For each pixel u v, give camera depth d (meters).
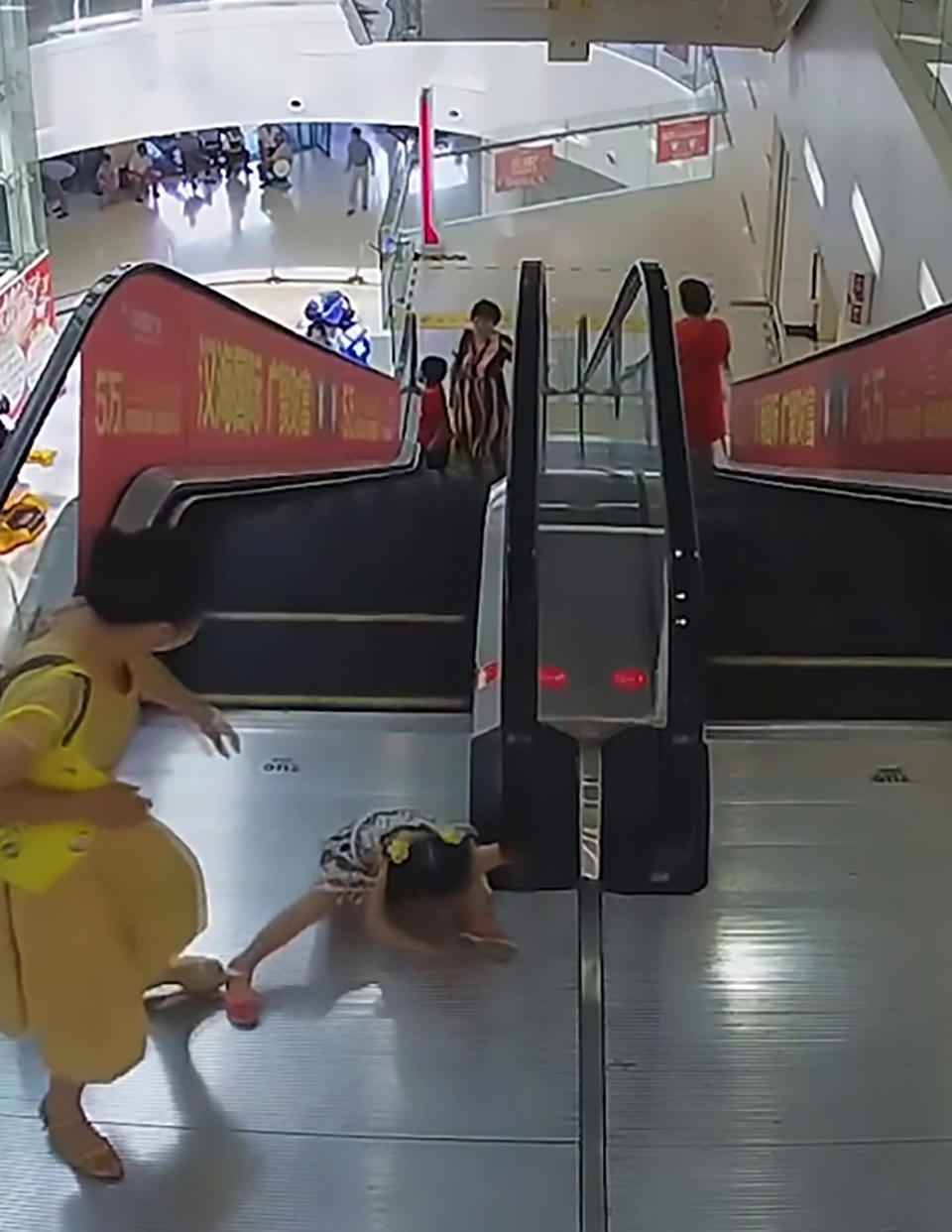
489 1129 2.58
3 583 4.61
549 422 8.58
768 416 9.06
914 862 3.32
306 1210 2.43
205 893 2.90
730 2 10.79
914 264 7.99
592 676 3.33
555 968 2.94
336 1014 2.81
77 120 14.20
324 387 8.29
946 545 5.30
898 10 8.84
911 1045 2.78
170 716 3.79
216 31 14.26
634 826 3.14
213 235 16.64
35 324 11.28
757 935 3.05
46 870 2.36
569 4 10.94
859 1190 2.47
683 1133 2.58
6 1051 2.68
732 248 13.39
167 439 5.36
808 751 3.76
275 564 5.20
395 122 14.79
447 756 3.78
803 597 4.89
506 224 13.88
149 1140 2.55
